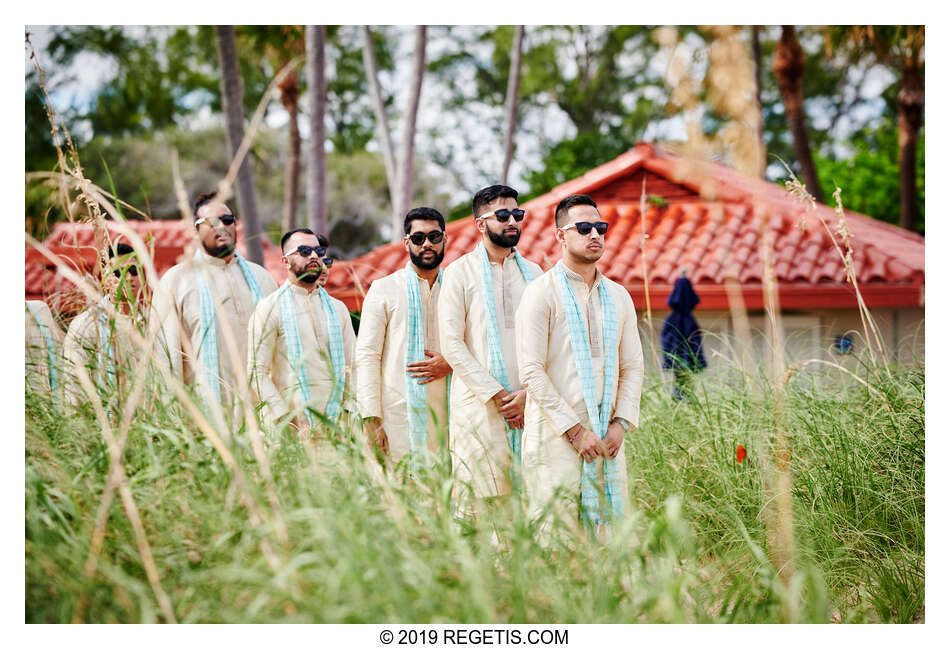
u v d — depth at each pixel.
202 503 3.18
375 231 28.83
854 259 10.88
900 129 18.84
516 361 4.72
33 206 4.14
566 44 28.36
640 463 5.01
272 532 3.03
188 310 4.99
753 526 4.41
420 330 5.02
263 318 4.98
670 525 3.22
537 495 3.73
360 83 28.41
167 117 26.80
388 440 5.00
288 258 5.07
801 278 10.72
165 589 3.09
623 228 12.30
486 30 28.50
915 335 6.15
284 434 3.61
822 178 24.31
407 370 4.97
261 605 2.82
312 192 14.73
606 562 3.25
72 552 3.03
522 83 28.56
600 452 4.18
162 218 25.58
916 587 4.11
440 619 2.84
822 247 11.16
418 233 5.02
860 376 5.91
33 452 3.46
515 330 4.70
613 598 3.05
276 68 19.27
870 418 5.15
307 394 4.89
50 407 3.74
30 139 18.92
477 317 4.75
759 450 4.71
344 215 28.38
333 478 3.36
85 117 25.94
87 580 2.90
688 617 3.33
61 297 4.19
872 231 13.34
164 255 12.97
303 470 3.31
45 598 3.08
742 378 5.70
